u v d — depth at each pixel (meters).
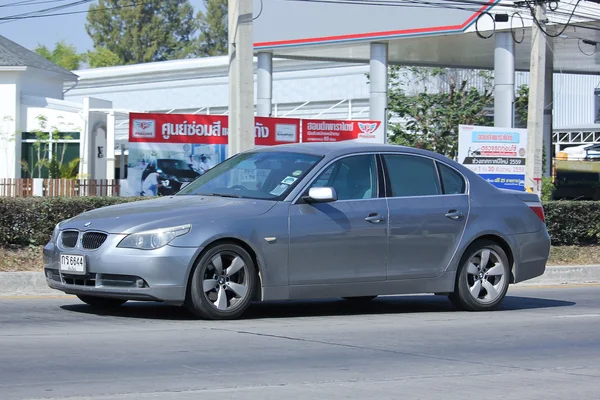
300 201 14.31
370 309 16.52
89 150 50.09
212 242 13.46
